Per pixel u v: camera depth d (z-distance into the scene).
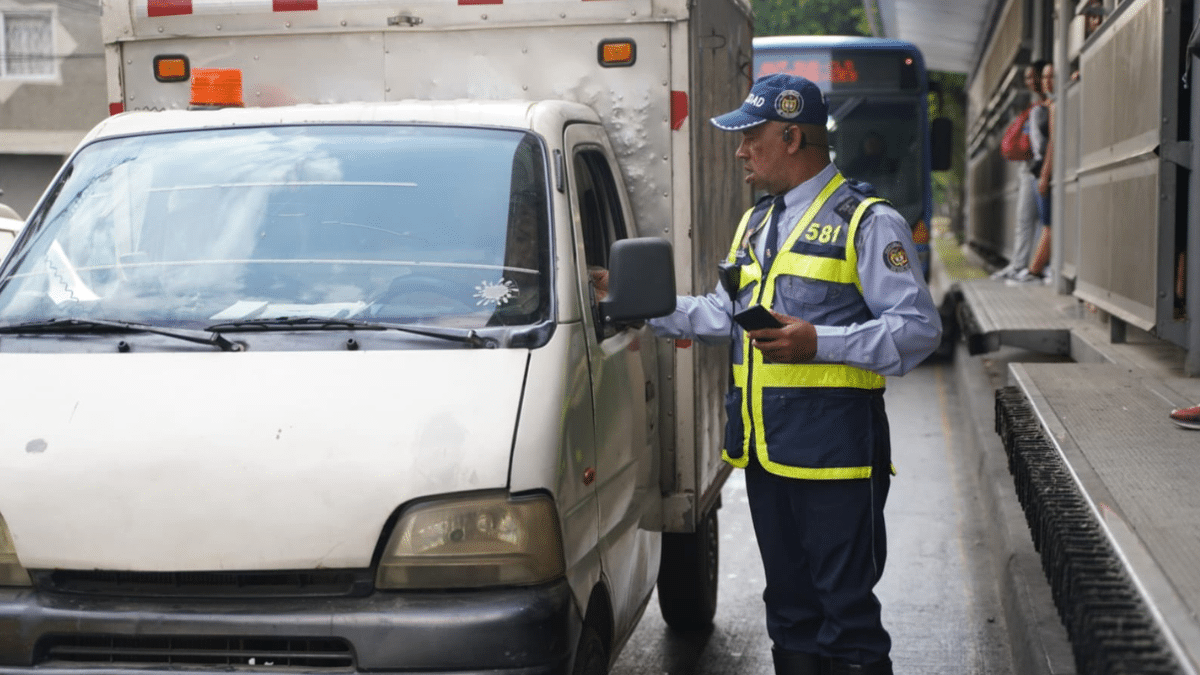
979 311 17.05
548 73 7.10
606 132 7.00
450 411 4.90
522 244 5.59
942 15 34.34
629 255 5.51
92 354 5.25
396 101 6.90
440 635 4.64
